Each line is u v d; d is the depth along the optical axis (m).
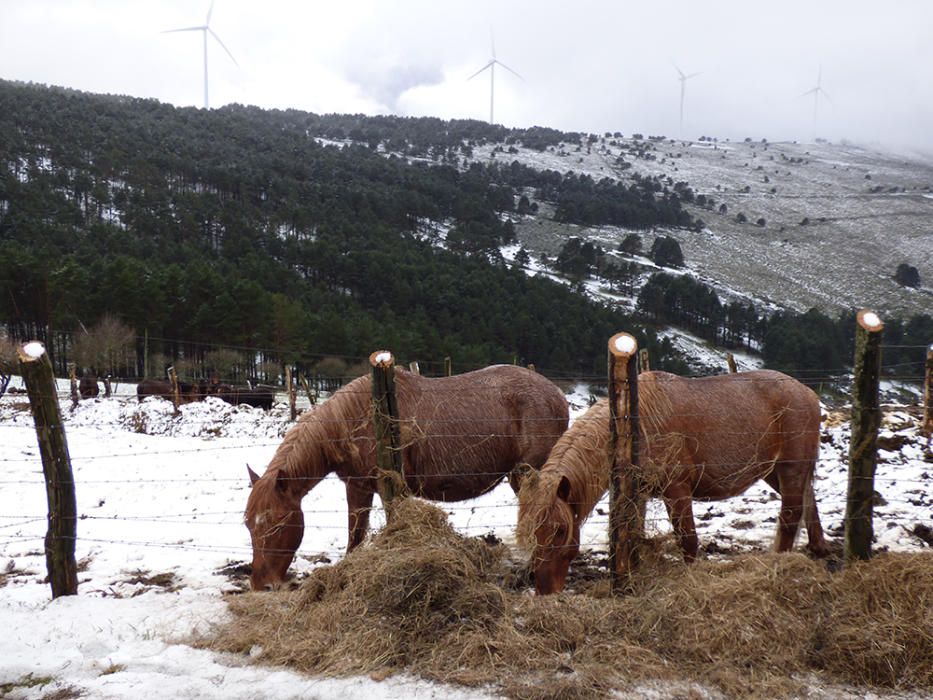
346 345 51.94
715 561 4.53
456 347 58.97
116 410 19.59
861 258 170.88
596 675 3.46
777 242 187.38
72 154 128.00
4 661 3.79
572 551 4.64
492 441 6.19
